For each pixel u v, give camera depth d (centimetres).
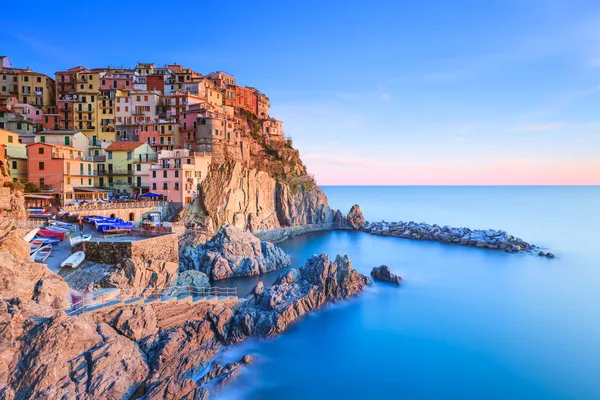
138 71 13225
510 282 7150
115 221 5950
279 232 11344
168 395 2936
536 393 3738
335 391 3662
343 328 4966
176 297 4038
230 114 12731
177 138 10731
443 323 5216
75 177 7844
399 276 6900
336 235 12450
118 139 11194
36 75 11331
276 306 4706
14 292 3103
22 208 5522
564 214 19975
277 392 3600
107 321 3428
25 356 2686
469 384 3841
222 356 3881
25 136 8681
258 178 11206
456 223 16412
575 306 5925
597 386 3844
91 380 2794
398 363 4200
